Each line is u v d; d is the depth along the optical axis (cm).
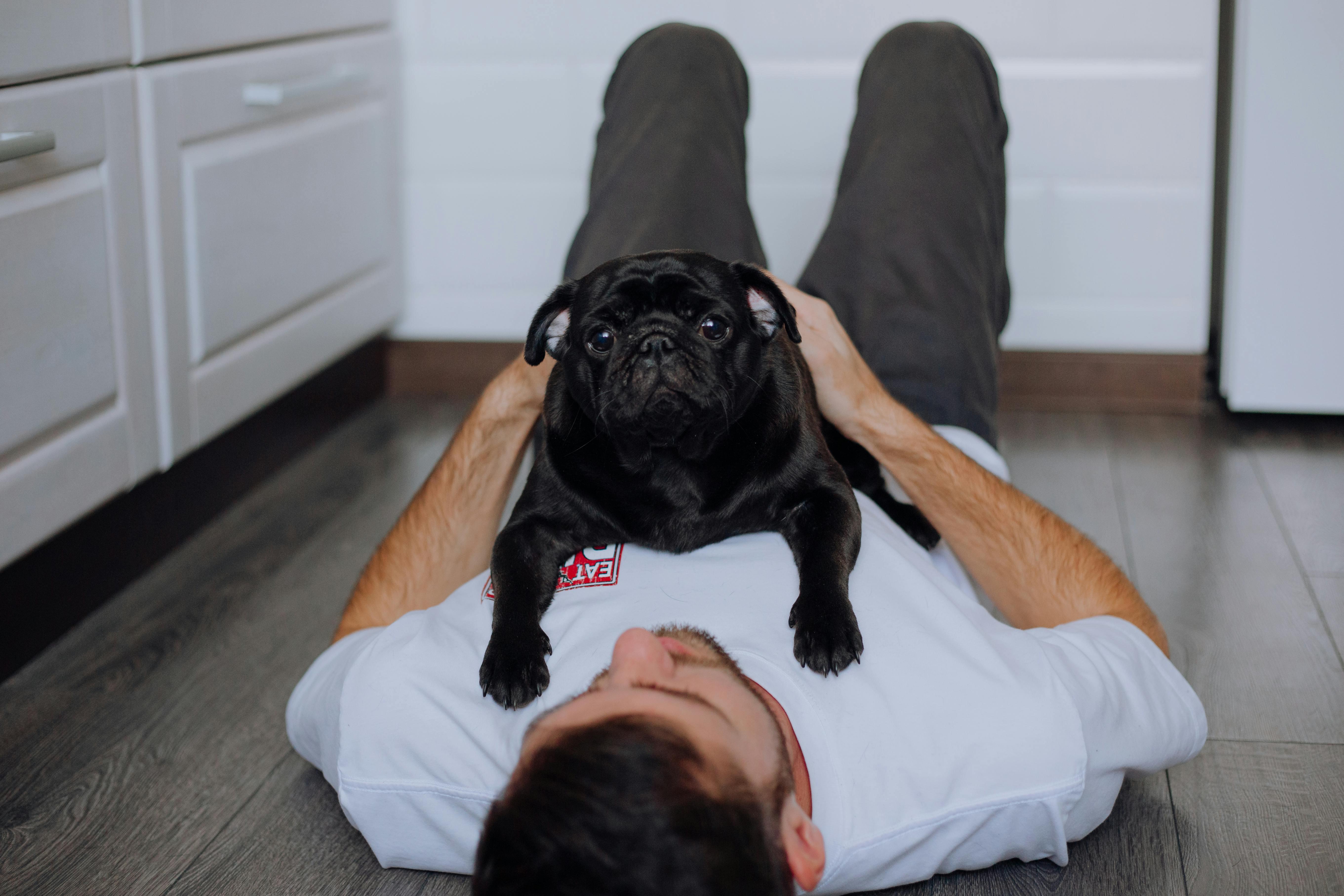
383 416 313
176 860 141
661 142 194
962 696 110
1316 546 224
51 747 167
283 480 269
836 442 164
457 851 120
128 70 197
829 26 291
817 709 109
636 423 123
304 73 256
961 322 181
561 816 73
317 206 267
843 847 105
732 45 221
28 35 170
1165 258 295
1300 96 265
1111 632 126
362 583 151
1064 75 286
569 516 132
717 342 127
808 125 298
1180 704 124
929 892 127
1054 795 109
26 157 167
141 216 202
